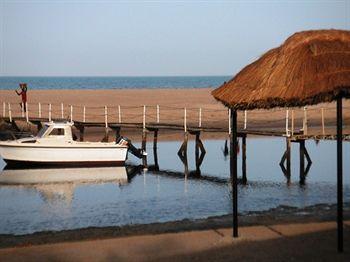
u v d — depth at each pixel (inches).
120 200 875.4
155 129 1300.4
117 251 561.6
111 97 2883.9
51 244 600.1
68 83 7628.0
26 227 706.2
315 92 454.6
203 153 1226.6
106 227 690.2
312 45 489.1
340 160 496.7
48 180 1056.8
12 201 868.6
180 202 860.0
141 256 540.4
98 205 838.5
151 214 777.6
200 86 6186.0
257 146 1553.9
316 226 645.3
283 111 2149.4
